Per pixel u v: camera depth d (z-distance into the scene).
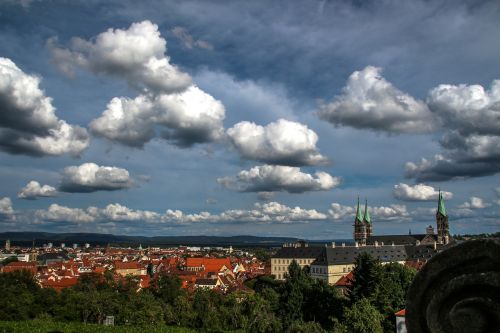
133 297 113.06
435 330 11.84
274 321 94.19
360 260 102.25
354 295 98.62
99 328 84.88
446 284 11.77
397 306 88.69
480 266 11.45
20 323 86.81
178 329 90.50
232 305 102.75
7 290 108.31
